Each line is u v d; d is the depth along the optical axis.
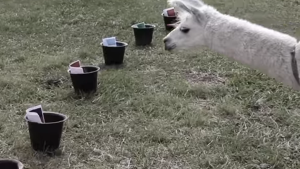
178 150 4.36
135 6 9.93
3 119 4.79
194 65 6.44
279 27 8.31
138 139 4.52
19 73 5.96
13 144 4.38
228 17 3.97
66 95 5.37
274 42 3.79
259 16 9.07
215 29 3.94
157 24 8.60
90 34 7.85
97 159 4.25
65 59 6.47
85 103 5.21
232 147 4.38
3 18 8.55
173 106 5.14
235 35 3.87
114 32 7.99
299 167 4.18
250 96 5.41
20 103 5.18
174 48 4.17
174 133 4.64
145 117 4.89
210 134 4.61
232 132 4.70
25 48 7.00
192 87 5.57
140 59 6.66
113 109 5.07
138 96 5.30
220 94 5.48
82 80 5.31
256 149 4.40
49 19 8.66
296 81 3.78
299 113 5.07
